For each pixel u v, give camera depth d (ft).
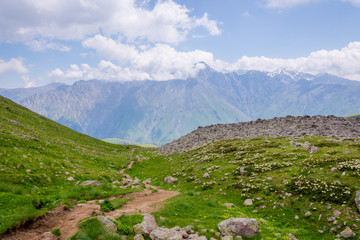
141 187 108.17
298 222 65.51
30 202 47.55
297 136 164.86
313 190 75.15
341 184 72.64
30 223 41.01
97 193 73.20
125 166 183.42
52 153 121.90
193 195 92.94
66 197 60.75
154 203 74.02
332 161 89.35
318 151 111.14
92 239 37.76
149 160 233.14
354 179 72.95
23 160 89.51
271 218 70.03
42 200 51.11
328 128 175.94
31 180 73.82
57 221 45.75
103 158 180.34
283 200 77.05
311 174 84.74
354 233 54.65
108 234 38.91
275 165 104.68
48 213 46.57
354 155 92.53
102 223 42.39
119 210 60.80
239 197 88.53
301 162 98.27
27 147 114.21
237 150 157.17
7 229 36.22
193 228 50.14
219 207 70.74
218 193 96.94
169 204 70.85
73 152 157.58
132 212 58.90
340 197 67.92
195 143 248.52
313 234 59.16
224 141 203.00
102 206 59.16
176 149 258.57
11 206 43.55
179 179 134.92
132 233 43.96
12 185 61.93
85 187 78.95
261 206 77.97
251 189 90.22
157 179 148.56
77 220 46.14
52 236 38.14
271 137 177.37
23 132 149.07
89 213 50.67
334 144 123.24
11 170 75.87
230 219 51.80
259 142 165.37
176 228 47.93
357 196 63.72
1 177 67.05
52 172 90.79
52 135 203.41
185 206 67.36
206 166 139.54
